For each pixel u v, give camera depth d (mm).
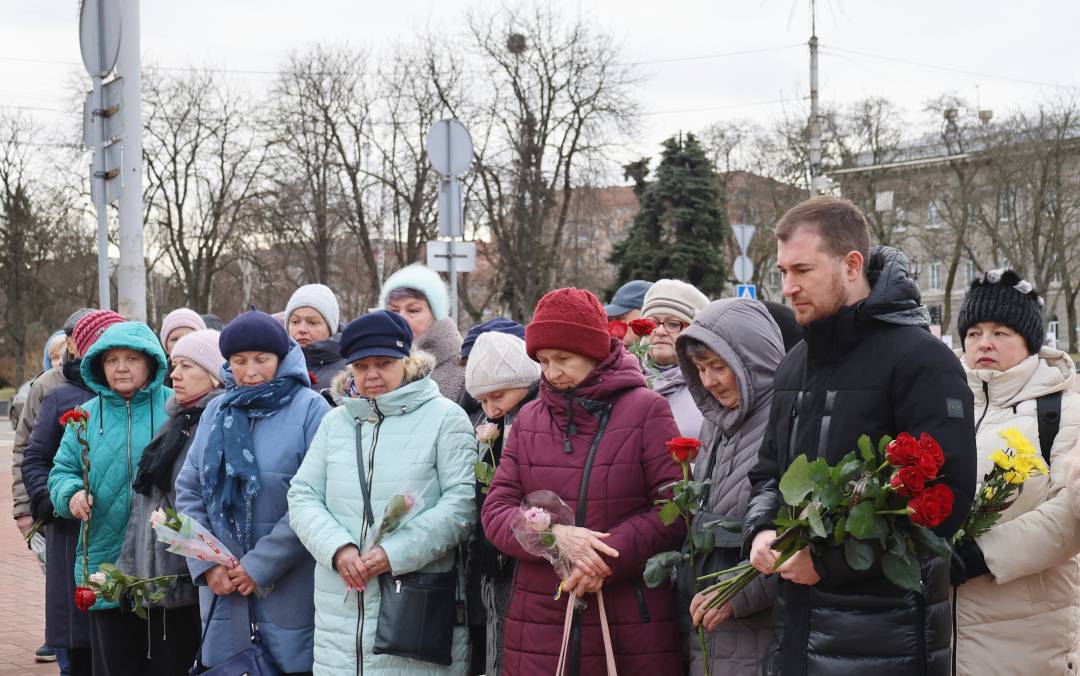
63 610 5586
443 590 3982
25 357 40625
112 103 7383
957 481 2699
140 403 5348
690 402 4176
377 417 4176
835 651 2795
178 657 4926
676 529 3496
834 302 2928
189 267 38031
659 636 3502
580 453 3609
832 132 41312
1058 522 3484
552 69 34344
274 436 4488
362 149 36594
